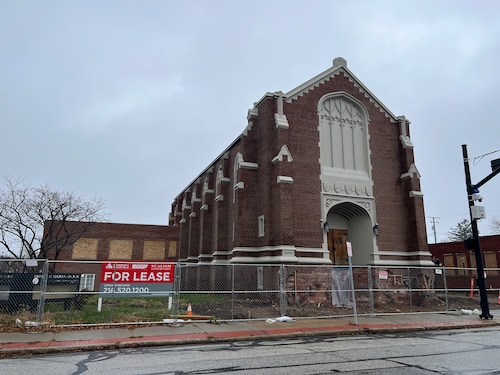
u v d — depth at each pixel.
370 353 10.29
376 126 27.56
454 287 37.19
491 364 8.94
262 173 24.91
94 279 37.97
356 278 24.19
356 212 26.31
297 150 24.62
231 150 31.17
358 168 26.48
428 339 12.90
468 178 19.25
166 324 14.52
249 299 22.34
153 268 14.93
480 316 18.09
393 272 24.98
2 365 8.98
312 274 22.20
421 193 26.34
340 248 26.78
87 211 35.00
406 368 8.51
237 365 8.84
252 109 26.38
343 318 17.33
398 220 26.42
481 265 18.48
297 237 23.27
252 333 13.33
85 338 11.88
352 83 27.62
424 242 25.61
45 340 11.54
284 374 7.98
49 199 28.75
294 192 23.88
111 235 39.94
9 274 16.12
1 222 26.97
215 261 29.06
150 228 41.41
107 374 8.06
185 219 40.22
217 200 30.41
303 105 25.58
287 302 20.98
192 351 10.67
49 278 16.88
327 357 9.73
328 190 24.84
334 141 26.17
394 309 21.44
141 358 9.73
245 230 24.45
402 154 27.56
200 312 18.23
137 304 20.80
